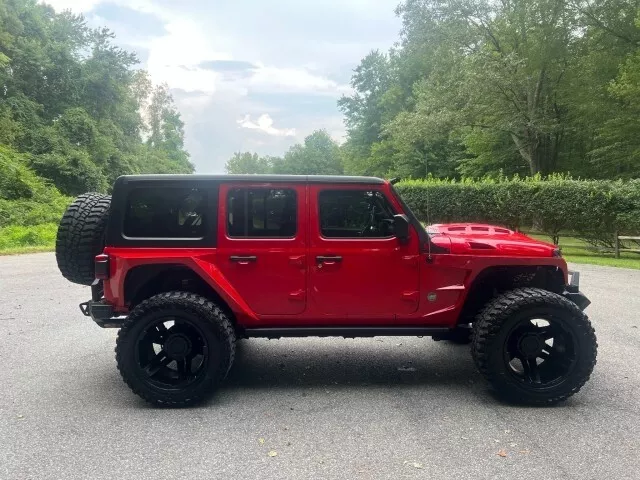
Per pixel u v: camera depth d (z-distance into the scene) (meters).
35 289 9.20
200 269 4.10
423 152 43.16
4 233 20.02
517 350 4.12
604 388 4.41
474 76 26.98
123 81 56.66
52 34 52.22
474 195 19.77
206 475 2.97
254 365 5.09
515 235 4.88
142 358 4.05
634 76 21.75
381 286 4.23
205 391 3.98
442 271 4.25
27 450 3.27
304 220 4.18
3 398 4.16
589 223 16.12
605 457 3.19
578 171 31.67
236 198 4.17
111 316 4.25
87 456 3.19
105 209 4.46
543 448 3.31
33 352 5.42
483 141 33.66
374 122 59.38
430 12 29.80
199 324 3.97
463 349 5.68
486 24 30.48
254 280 4.18
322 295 4.21
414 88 47.22
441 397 4.24
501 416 3.84
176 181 4.13
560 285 4.48
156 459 3.16
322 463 3.12
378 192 4.23
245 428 3.62
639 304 7.94
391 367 5.04
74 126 45.94
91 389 4.38
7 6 45.06
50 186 35.03
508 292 4.20
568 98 28.81
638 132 24.19
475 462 3.12
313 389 4.43
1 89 43.62
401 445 3.36
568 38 27.44
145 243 4.12
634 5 24.97
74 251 4.29
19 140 40.75
